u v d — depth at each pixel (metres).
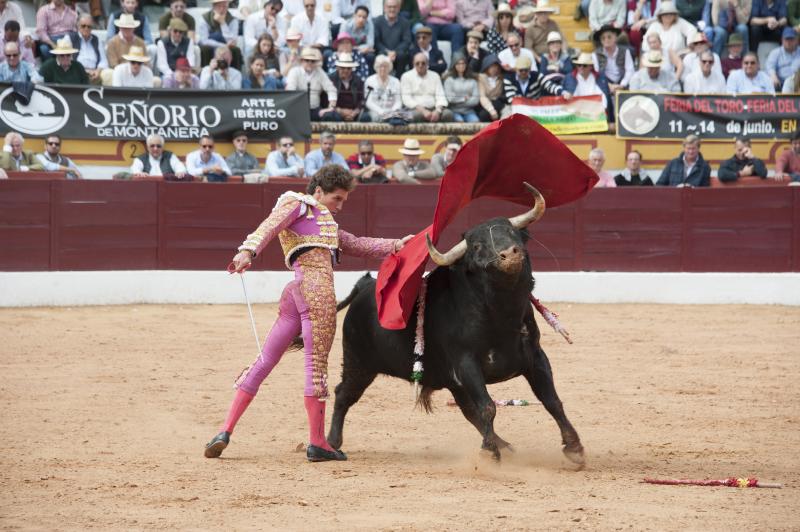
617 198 35.25
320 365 13.41
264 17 38.06
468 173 12.89
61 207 32.94
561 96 37.69
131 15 36.44
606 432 15.80
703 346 25.55
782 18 40.06
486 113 37.31
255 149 35.75
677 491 11.57
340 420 14.56
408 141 35.38
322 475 12.45
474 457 13.82
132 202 33.47
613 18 40.25
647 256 35.34
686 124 38.03
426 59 37.16
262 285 34.06
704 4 40.19
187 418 16.78
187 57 36.72
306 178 34.44
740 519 10.26
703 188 35.28
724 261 35.34
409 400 18.64
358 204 34.31
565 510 10.58
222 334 26.91
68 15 36.56
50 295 32.59
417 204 34.47
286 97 35.75
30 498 11.22
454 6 39.28
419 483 11.97
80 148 34.62
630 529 9.84
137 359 22.89
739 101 38.12
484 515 10.35
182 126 35.16
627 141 37.97
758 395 19.19
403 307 12.73
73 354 23.41
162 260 33.72
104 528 9.95
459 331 12.72
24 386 19.48
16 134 33.22
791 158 37.44
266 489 11.63
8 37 34.81
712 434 15.61
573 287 35.00
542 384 13.04
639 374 21.56
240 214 33.97
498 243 11.98
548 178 13.84
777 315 31.86
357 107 37.03
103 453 13.91
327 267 13.58
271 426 16.19
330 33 38.44
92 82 35.78
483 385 12.59
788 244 35.22
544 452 14.34
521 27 39.41
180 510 10.64
